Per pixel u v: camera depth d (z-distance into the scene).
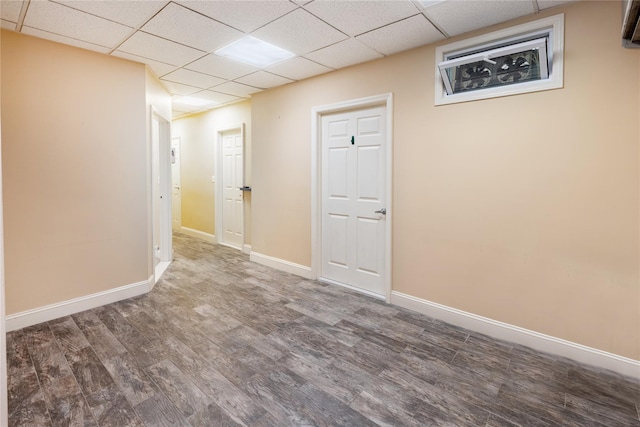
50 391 1.95
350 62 3.31
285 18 2.42
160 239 4.68
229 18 2.42
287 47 2.94
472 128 2.66
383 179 3.35
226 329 2.74
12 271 2.66
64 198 2.90
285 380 2.09
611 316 2.17
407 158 3.06
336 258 3.84
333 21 2.46
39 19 2.41
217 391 1.97
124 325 2.78
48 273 2.84
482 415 1.80
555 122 2.30
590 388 2.02
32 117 2.71
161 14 2.36
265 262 4.59
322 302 3.31
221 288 3.69
